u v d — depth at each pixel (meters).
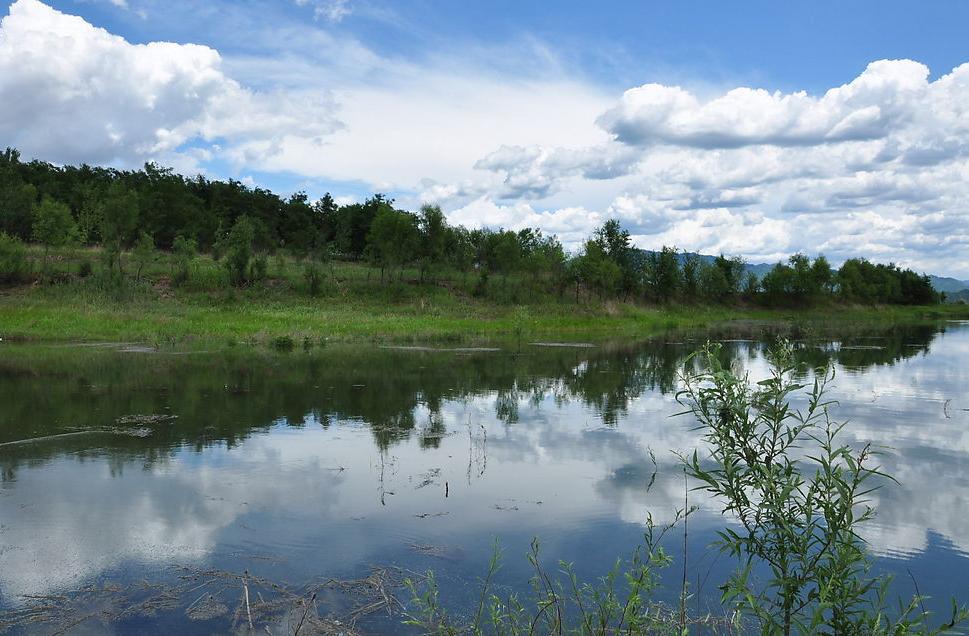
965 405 15.50
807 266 78.81
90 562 6.78
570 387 18.41
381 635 5.38
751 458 3.89
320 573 6.57
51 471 9.84
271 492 9.01
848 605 3.77
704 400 3.99
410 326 37.94
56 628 5.49
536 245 58.16
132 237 52.78
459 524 7.91
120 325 31.80
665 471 10.17
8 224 48.25
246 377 19.23
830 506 3.75
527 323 44.06
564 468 10.30
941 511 8.51
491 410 14.98
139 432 12.36
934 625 5.59
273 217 72.69
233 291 41.97
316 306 42.16
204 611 5.77
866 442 11.92
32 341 28.06
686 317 61.16
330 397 16.31
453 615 5.72
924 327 54.38
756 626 5.50
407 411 14.72
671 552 7.14
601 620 5.07
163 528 7.70
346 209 69.31
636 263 65.56
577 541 7.42
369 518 8.07
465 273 54.81
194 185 74.12
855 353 28.61
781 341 4.05
